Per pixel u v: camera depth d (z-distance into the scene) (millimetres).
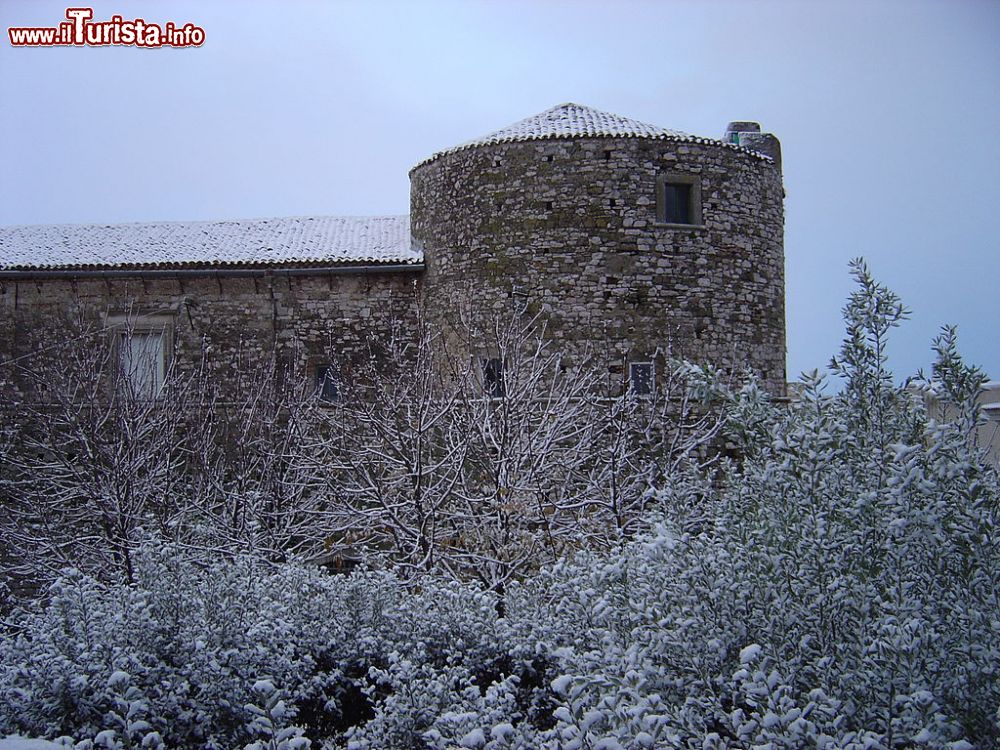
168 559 9406
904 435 7188
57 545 16031
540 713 8547
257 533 14562
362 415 15633
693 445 15078
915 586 6379
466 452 14375
